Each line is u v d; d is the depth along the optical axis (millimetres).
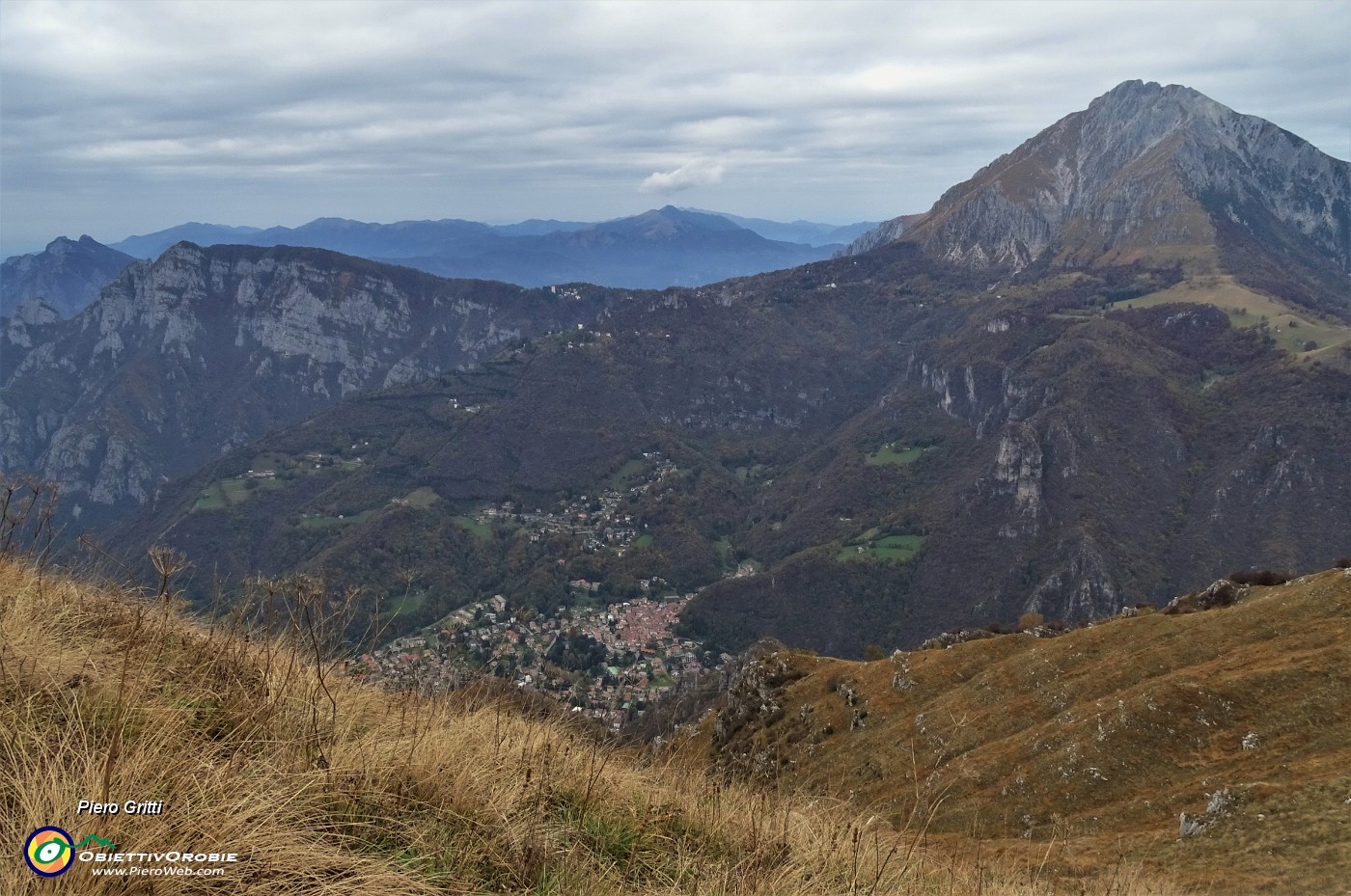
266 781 4398
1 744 4027
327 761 4906
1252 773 31453
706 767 8297
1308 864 22016
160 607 6281
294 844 3973
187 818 3791
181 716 4895
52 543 6703
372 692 6672
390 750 5293
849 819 7172
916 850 7129
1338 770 28500
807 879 5805
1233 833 25422
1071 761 36250
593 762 6695
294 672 6051
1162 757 34906
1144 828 30391
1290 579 56594
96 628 5895
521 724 7211
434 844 4602
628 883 5145
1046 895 7824
